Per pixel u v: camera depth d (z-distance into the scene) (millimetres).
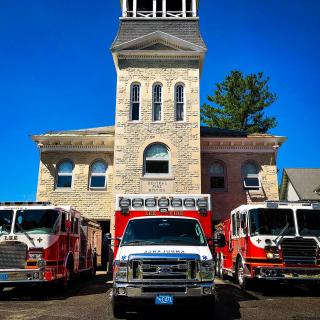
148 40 22953
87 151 23922
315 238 12359
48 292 13109
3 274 11711
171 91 22703
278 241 12352
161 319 8633
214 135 24250
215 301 8359
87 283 16297
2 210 12453
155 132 22188
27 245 11945
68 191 23359
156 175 21797
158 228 9945
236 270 14469
